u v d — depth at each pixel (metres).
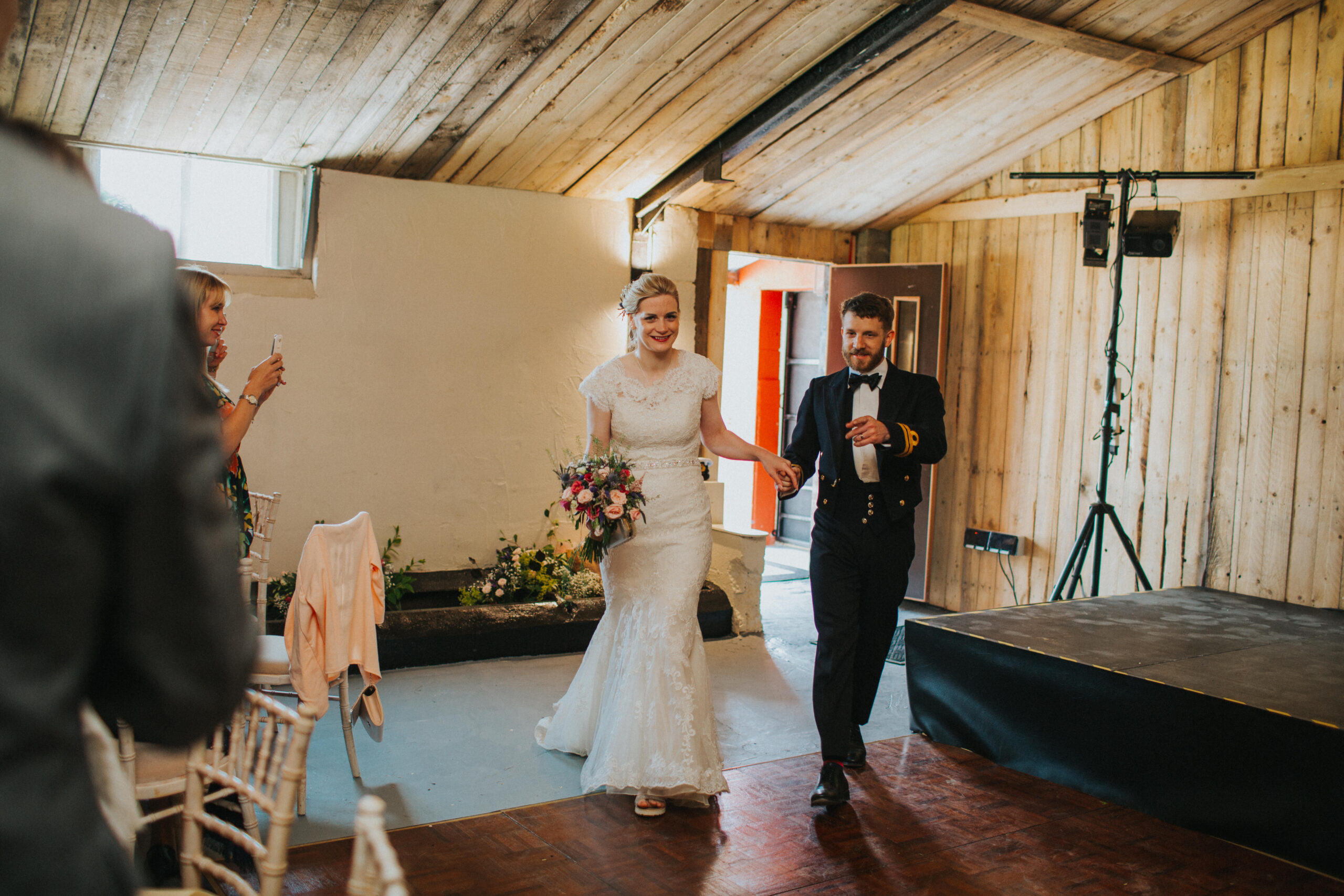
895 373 3.22
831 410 3.22
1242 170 5.21
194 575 0.60
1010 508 6.16
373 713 3.23
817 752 3.65
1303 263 4.98
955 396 6.41
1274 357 5.09
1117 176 5.26
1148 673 3.23
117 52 3.80
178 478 0.58
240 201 4.79
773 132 5.27
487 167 5.10
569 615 4.92
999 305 6.22
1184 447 5.44
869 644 3.23
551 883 2.57
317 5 3.71
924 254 6.59
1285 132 5.06
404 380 5.12
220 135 4.46
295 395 4.85
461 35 4.03
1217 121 5.30
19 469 0.52
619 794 3.17
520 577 5.11
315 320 4.88
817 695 3.14
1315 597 4.91
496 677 4.45
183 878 1.61
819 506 3.24
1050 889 2.61
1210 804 2.97
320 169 4.82
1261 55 5.12
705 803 3.07
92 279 0.55
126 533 0.58
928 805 3.15
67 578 0.55
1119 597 4.75
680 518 3.18
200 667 0.61
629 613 3.20
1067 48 4.88
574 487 3.11
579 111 4.73
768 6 4.18
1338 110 4.86
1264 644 3.82
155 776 2.15
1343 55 4.82
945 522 6.46
